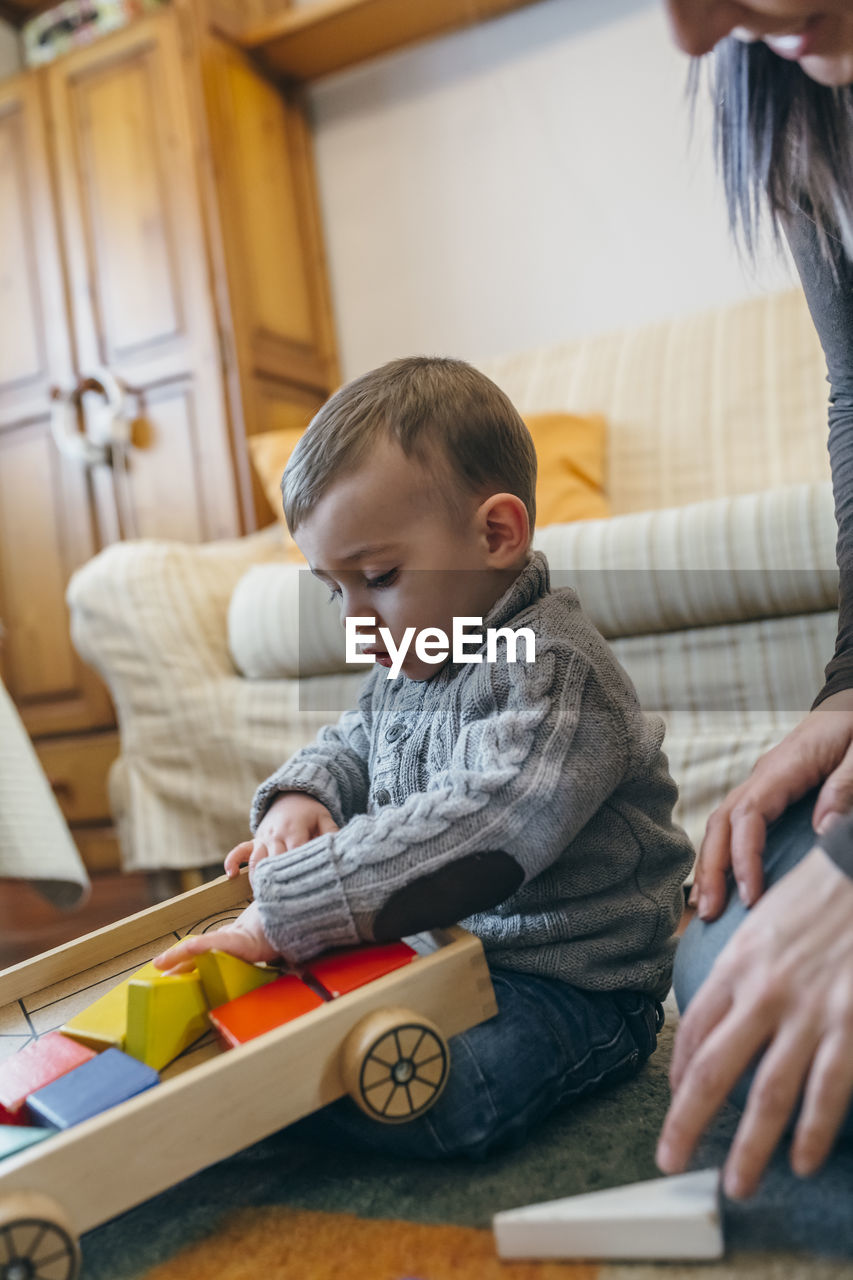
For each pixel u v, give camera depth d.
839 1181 0.49
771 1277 0.42
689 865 0.71
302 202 2.49
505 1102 0.57
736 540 1.15
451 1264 0.46
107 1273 0.49
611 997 0.66
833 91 0.57
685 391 1.79
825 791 0.53
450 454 0.65
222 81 2.29
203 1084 0.49
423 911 0.57
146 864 1.62
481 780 0.57
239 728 1.57
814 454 1.65
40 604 2.46
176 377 2.29
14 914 1.93
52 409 2.38
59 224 2.41
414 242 2.43
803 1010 0.42
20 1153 0.48
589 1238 0.45
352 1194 0.55
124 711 1.65
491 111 2.30
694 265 2.10
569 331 2.25
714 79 0.66
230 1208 0.55
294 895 0.57
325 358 2.51
